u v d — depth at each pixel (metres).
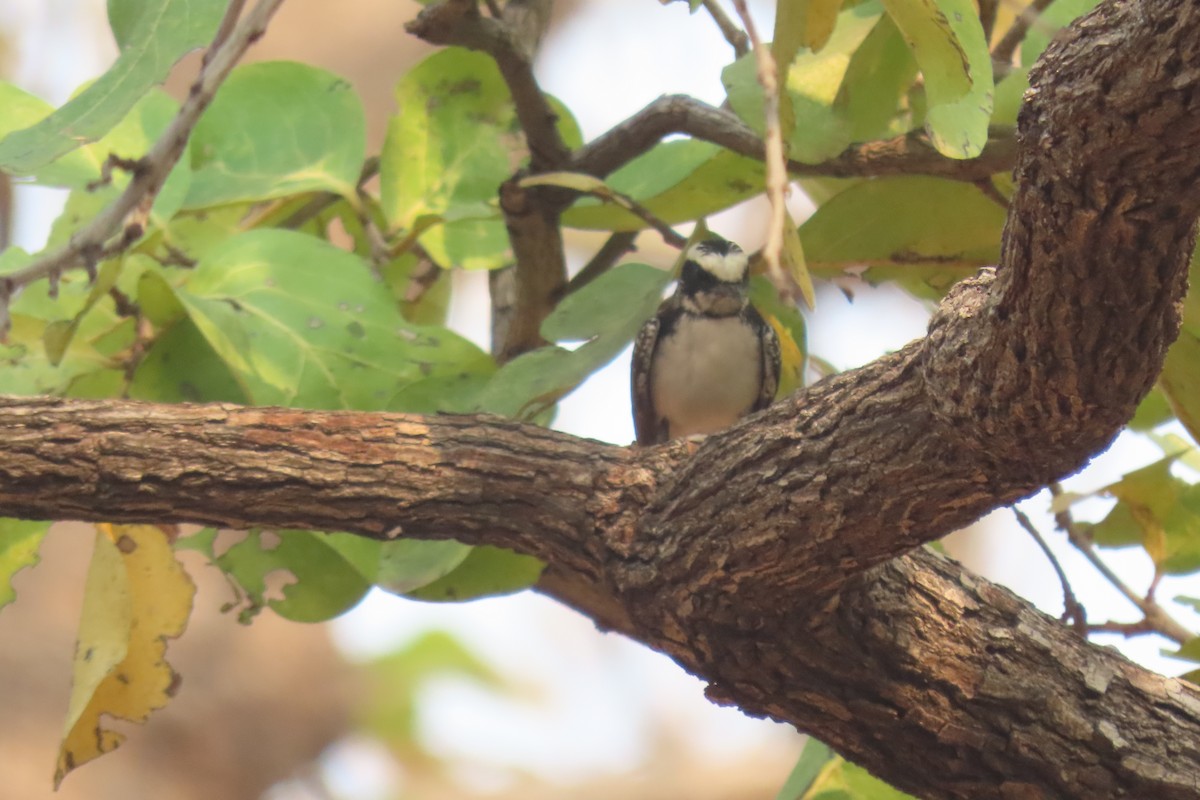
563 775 25.84
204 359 9.44
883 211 9.20
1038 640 7.39
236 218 11.41
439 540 8.04
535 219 9.83
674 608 7.34
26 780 17.25
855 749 7.61
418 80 10.88
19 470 7.29
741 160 9.92
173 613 9.11
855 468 6.41
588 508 7.62
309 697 19.97
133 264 9.86
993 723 7.29
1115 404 5.53
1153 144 4.75
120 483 7.38
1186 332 8.13
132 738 18.56
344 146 10.70
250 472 7.49
